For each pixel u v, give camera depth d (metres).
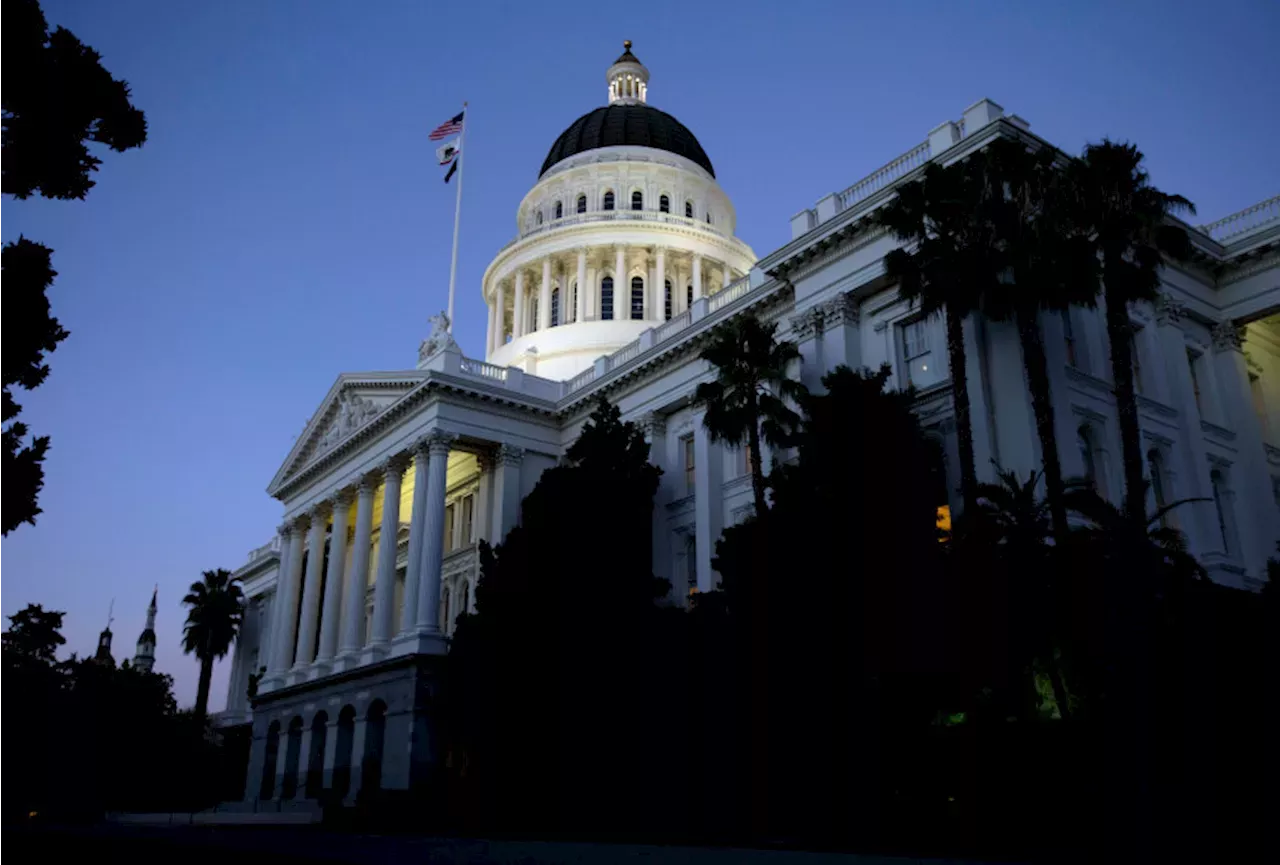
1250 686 22.62
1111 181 28.38
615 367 51.03
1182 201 29.02
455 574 54.69
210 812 57.84
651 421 47.88
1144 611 22.19
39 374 18.98
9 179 18.67
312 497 63.09
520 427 53.16
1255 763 21.44
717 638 30.11
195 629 82.81
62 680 67.19
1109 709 21.83
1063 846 20.16
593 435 39.47
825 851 19.88
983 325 32.03
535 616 34.53
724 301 47.91
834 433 28.14
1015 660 23.67
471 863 21.44
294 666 59.72
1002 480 28.36
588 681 32.50
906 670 25.12
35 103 18.05
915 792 23.80
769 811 25.62
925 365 34.00
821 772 24.83
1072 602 23.83
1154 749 21.00
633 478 38.59
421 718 45.22
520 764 33.16
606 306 73.62
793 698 25.81
